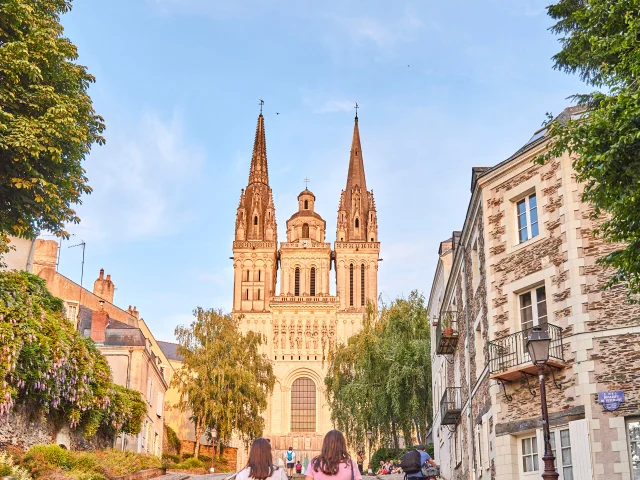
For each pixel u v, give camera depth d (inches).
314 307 4343.0
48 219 806.5
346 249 4478.3
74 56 816.9
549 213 830.5
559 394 777.6
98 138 842.2
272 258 4471.0
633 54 534.0
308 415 4207.7
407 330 1903.3
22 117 735.7
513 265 874.8
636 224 547.8
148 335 2974.9
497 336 880.3
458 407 1296.8
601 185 562.3
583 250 784.3
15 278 1032.2
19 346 885.8
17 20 755.4
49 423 1092.5
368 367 1861.5
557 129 591.8
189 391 2536.9
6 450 878.4
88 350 1302.9
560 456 764.0
